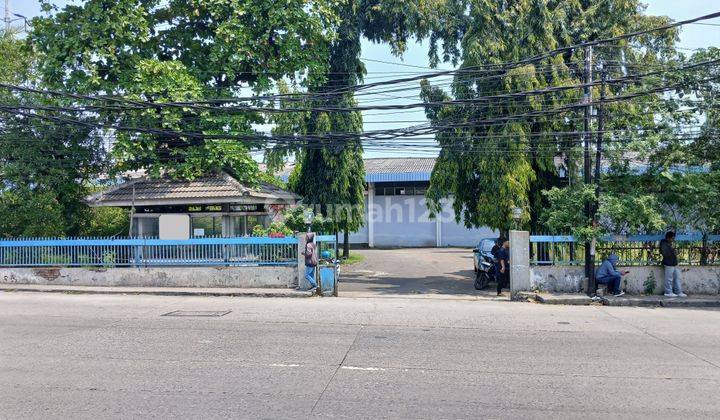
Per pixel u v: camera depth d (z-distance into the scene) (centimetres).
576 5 1902
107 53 1867
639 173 1666
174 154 1984
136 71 1880
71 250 1855
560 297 1583
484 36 1802
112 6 1884
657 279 1648
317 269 1706
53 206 1991
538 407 638
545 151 1773
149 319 1203
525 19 1819
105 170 2116
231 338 1000
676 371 798
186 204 1973
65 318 1214
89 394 677
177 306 1426
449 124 1634
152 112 1852
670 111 1644
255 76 2084
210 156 1950
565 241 1672
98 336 1014
